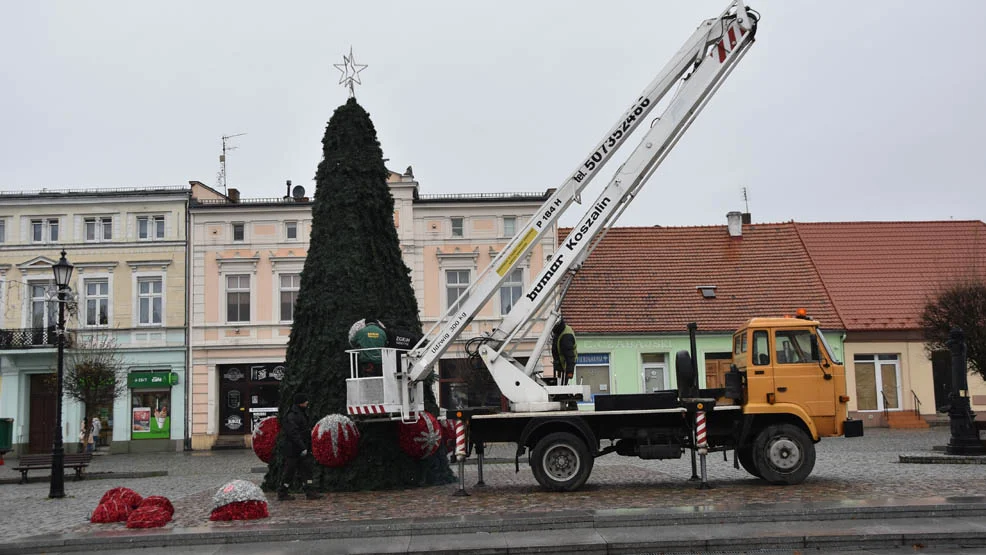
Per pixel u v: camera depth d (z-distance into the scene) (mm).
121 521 13656
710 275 37781
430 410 18203
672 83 16219
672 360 35531
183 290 37688
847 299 36781
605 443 18531
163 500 13609
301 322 17734
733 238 39469
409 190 37250
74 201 38219
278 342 37094
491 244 37188
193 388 37125
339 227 17906
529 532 11719
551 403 16016
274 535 11922
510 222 37375
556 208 16344
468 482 18000
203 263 37750
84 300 38031
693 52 16062
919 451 22938
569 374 16766
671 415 15742
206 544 11875
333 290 17500
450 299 37125
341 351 17203
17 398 37156
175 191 38031
